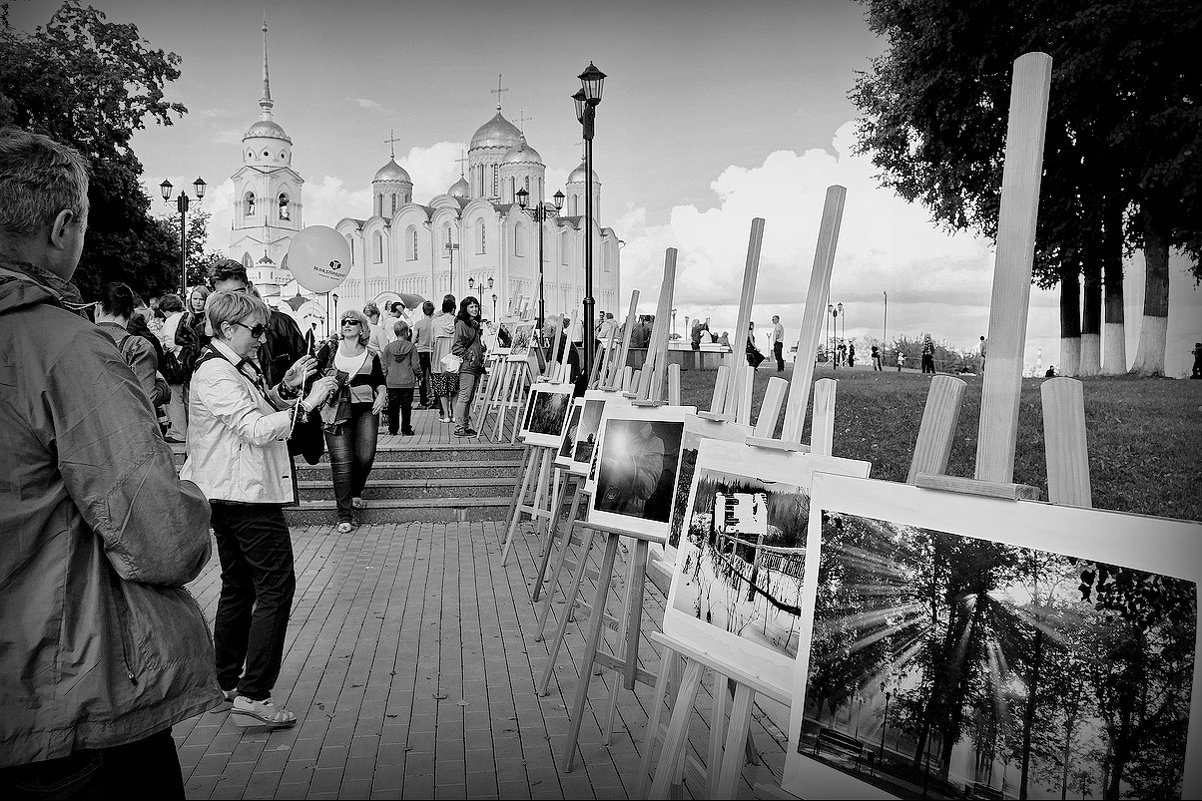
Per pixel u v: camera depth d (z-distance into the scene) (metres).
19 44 24.44
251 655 3.89
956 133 15.19
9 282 2.03
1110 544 1.51
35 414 1.98
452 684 4.54
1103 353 13.58
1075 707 1.52
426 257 57.66
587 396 5.75
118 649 2.07
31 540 1.98
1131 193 12.84
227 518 3.84
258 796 3.35
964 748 1.68
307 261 9.52
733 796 2.34
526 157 60.34
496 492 9.58
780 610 2.30
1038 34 12.97
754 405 14.77
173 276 29.80
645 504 3.64
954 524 1.77
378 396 8.78
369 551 7.77
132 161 26.31
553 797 3.36
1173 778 1.38
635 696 4.39
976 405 12.26
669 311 4.46
